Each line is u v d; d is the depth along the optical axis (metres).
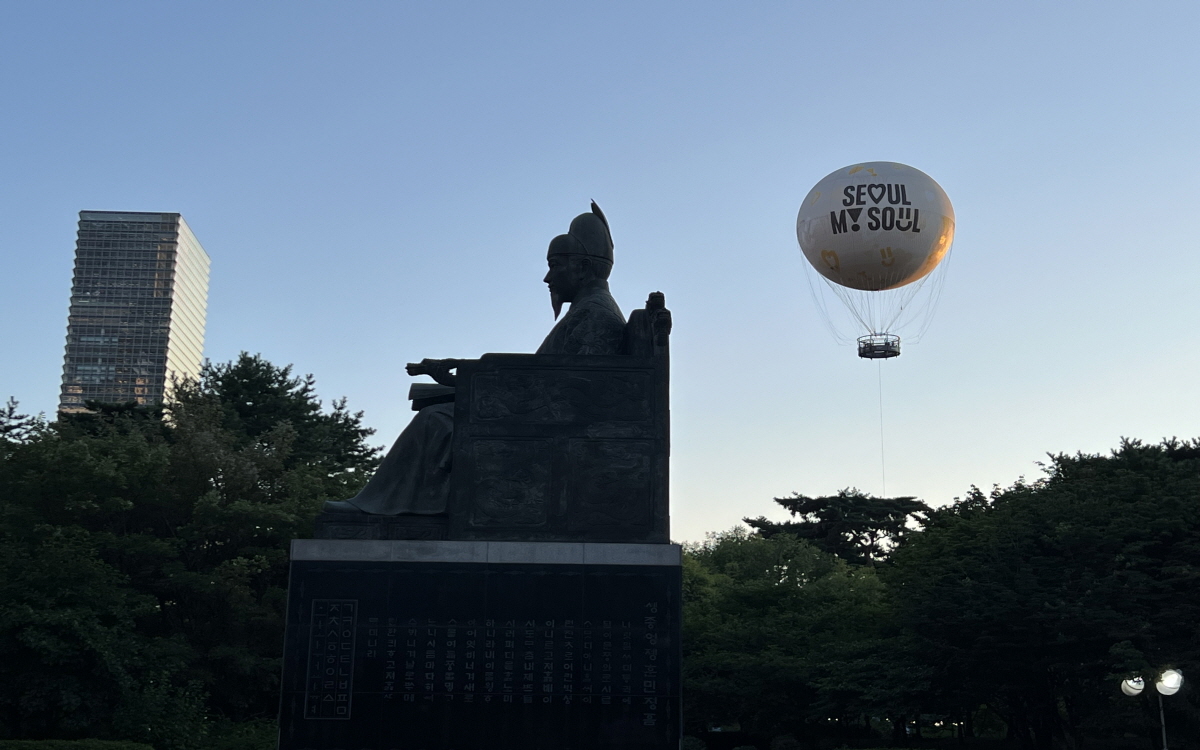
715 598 51.47
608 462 17.73
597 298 19.56
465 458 17.64
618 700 16.78
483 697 16.72
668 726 16.72
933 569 38.66
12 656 28.17
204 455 37.28
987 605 35.25
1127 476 37.72
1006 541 36.50
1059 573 35.38
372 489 18.08
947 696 38.44
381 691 16.67
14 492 34.84
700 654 45.81
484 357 18.02
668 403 18.02
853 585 51.19
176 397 47.69
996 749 43.03
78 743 24.59
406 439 18.31
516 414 17.84
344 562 17.06
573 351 18.81
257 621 35.69
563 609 17.05
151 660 31.00
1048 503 36.56
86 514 35.44
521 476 17.64
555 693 16.78
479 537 17.39
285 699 16.56
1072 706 37.31
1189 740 34.78
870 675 38.91
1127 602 33.28
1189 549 34.00
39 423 38.38
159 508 37.22
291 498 38.31
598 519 17.53
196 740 30.08
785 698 43.31
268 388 52.91
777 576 58.09
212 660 34.75
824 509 78.81
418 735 16.56
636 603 17.11
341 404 56.47
